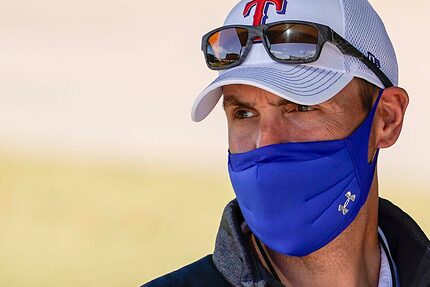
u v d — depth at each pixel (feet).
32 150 165.68
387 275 29.25
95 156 165.07
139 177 151.84
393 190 136.87
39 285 100.48
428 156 156.87
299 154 27.17
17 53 216.33
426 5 207.41
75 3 236.43
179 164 162.81
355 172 28.02
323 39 26.94
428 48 188.85
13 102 198.08
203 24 220.84
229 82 26.66
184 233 119.34
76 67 213.05
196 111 28.55
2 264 107.76
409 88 177.47
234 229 27.17
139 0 231.09
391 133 29.32
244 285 26.73
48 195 137.59
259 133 27.27
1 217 124.47
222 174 157.38
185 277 27.40
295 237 27.68
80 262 109.91
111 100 201.36
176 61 213.46
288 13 27.68
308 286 28.35
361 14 28.50
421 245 29.35
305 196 27.40
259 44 27.48
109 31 224.74
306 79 27.04
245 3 28.50
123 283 102.47
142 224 124.57
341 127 27.76
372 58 28.30
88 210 129.80
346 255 28.45
